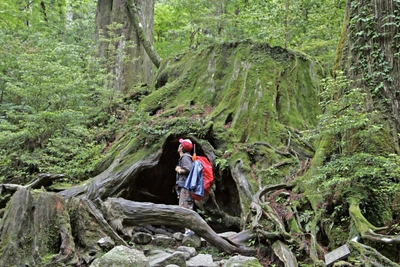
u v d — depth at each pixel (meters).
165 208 5.68
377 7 6.46
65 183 7.74
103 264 3.98
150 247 5.78
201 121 8.11
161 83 10.77
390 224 5.10
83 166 8.30
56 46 11.56
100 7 14.48
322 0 12.29
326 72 10.43
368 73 6.37
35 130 9.02
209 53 10.09
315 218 5.54
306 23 12.23
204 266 4.99
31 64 9.44
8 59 11.47
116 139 8.94
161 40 20.25
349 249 4.58
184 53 10.98
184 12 16.62
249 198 6.72
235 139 8.02
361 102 5.76
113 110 10.62
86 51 13.28
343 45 6.93
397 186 4.96
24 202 4.77
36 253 4.57
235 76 9.27
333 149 6.42
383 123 6.02
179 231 7.38
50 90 9.34
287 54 9.68
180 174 6.95
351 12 6.83
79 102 10.20
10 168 8.64
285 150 7.74
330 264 4.50
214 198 7.55
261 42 9.69
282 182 6.92
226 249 5.55
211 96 9.30
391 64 6.28
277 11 11.24
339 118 5.57
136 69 13.75
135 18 14.02
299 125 8.57
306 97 9.38
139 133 8.19
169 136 7.99
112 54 12.91
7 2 15.73
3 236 4.54
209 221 7.66
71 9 19.56
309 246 5.13
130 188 7.74
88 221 5.20
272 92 8.80
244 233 5.75
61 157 8.68
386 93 6.21
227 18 14.07
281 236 5.23
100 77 10.93
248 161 7.48
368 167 5.27
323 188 5.75
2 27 15.27
